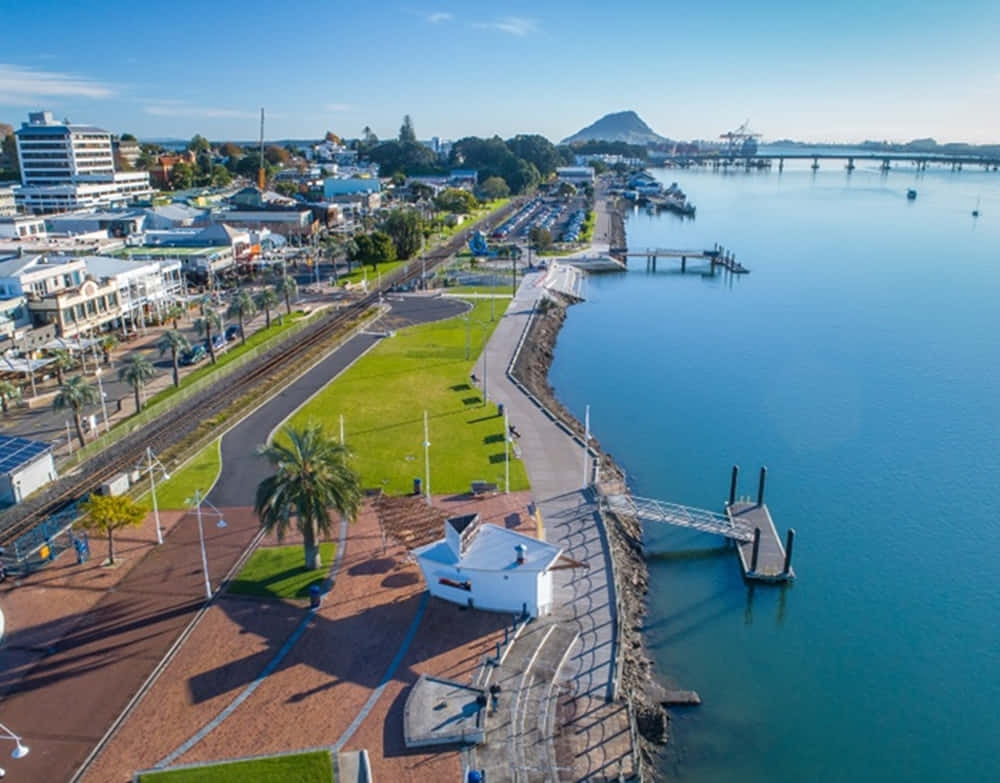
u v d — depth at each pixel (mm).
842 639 65812
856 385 129125
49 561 68000
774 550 77625
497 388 115125
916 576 75062
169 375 120000
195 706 51156
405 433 97188
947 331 162625
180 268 163375
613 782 46781
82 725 49500
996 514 86938
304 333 144875
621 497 81188
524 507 78625
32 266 128250
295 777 44250
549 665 56000
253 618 60344
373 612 61312
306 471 63906
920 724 56844
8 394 101125
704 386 128375
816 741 54812
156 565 67625
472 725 49500
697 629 66188
